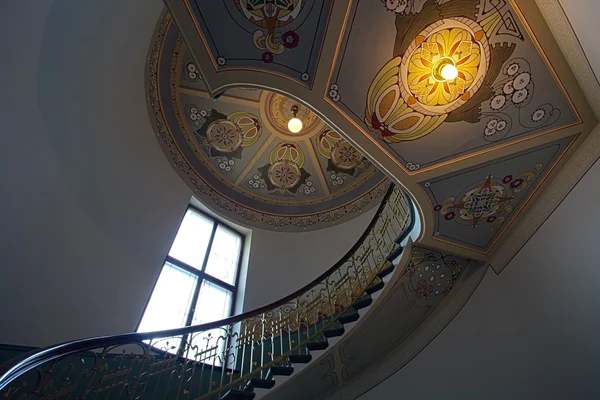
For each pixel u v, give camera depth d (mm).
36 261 3666
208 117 6355
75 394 3344
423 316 3730
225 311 5422
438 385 3641
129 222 4793
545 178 3123
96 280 4086
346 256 4730
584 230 3002
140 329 4316
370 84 2607
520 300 3422
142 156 5426
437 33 2475
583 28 2312
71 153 4367
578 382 3266
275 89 2576
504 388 3512
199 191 6316
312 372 3541
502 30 2453
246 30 2402
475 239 3498
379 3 2357
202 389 4238
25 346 3289
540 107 2729
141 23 5105
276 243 6574
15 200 3658
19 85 3789
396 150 2914
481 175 3088
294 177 7145
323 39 2447
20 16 3760
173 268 5176
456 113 2756
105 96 4895
